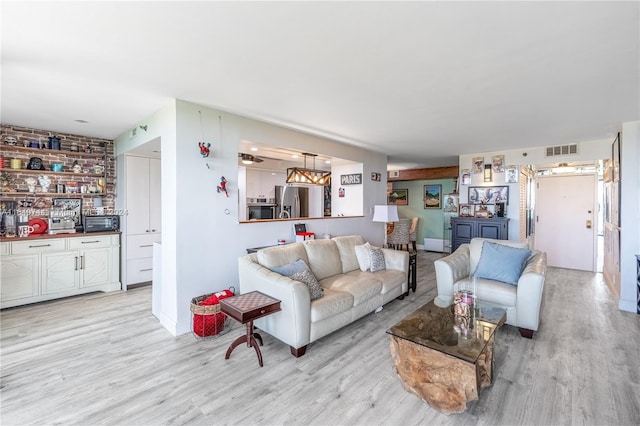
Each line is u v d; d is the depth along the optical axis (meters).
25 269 3.82
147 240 4.81
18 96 2.92
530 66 2.31
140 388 2.17
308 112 3.45
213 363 2.51
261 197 7.04
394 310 3.74
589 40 1.94
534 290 2.88
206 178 3.27
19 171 3.97
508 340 2.92
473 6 1.59
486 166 6.08
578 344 2.82
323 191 8.25
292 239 4.30
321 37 1.90
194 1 1.54
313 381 2.26
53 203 4.32
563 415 1.88
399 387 2.19
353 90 2.79
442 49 2.06
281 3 1.56
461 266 3.64
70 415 1.89
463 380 1.88
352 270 4.02
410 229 8.63
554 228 6.41
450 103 3.15
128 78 2.52
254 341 2.52
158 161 4.92
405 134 4.55
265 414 1.91
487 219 5.87
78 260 4.24
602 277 5.43
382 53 2.11
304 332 2.60
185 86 2.69
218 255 3.39
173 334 3.04
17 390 2.14
